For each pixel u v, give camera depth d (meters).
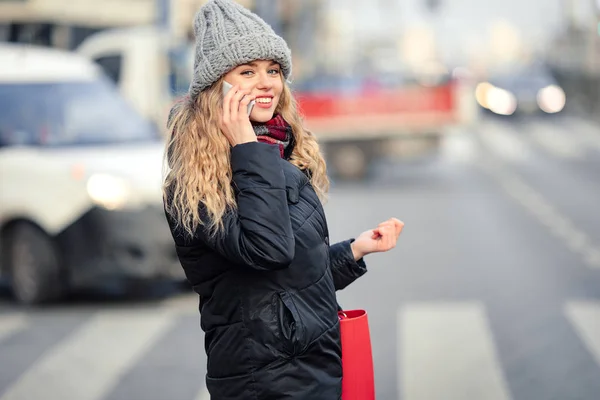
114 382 8.78
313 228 4.07
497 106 53.31
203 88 4.14
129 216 11.73
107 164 12.05
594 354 9.27
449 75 26.48
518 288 12.60
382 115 26.19
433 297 12.18
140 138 13.14
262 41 4.09
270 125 4.25
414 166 32.69
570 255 15.12
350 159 26.56
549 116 54.31
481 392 8.16
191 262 4.09
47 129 12.93
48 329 11.04
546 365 8.95
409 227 18.70
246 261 3.90
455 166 32.66
